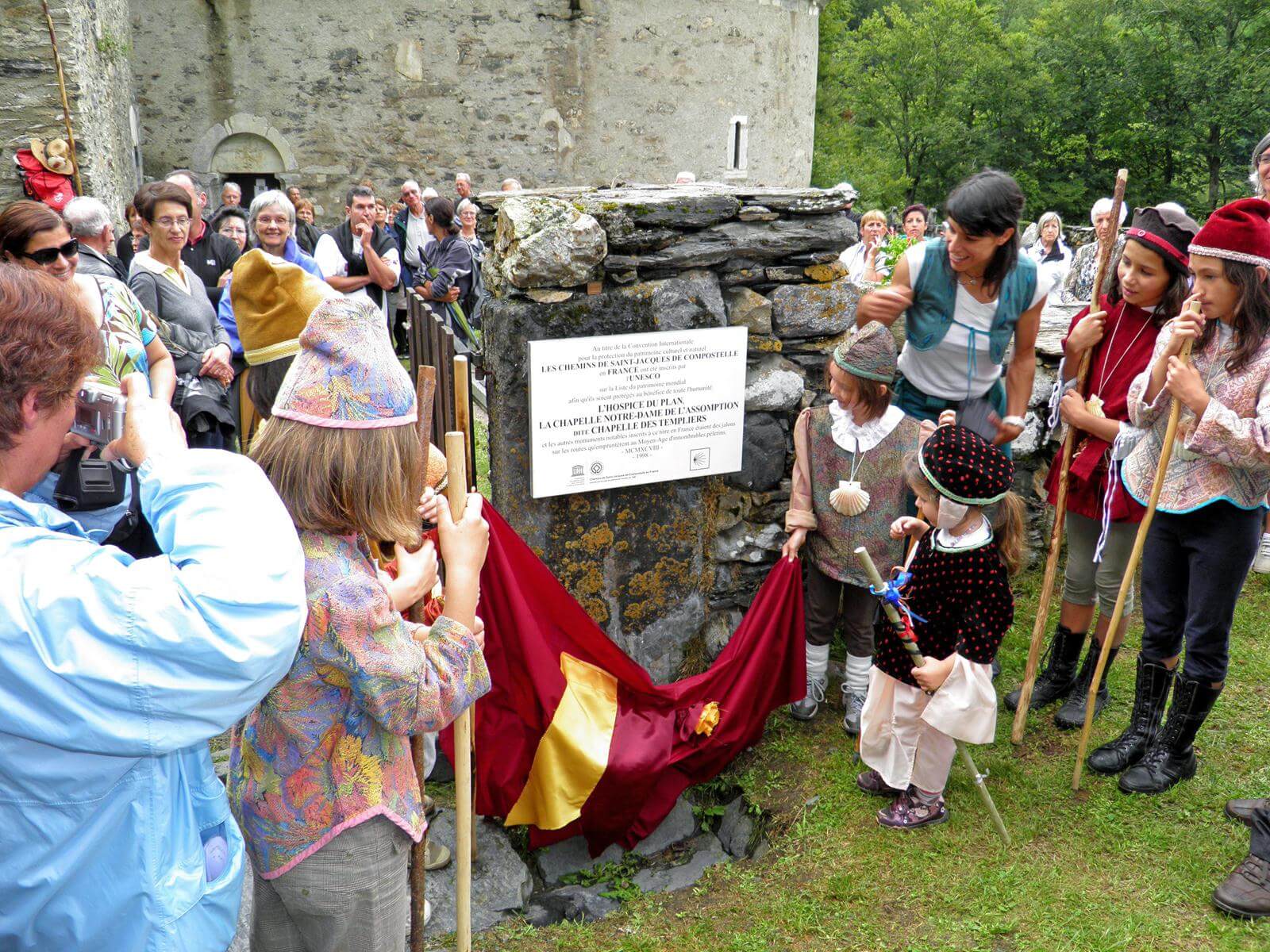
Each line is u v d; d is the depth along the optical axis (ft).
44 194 24.02
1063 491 11.10
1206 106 115.14
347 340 5.65
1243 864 9.21
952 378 11.59
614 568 12.30
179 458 4.80
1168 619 10.60
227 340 13.38
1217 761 11.19
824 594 12.47
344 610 5.56
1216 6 115.14
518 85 48.29
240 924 9.09
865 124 144.66
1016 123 134.00
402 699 5.74
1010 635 14.11
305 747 5.79
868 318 11.39
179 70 45.03
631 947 9.36
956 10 135.13
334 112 46.73
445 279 25.82
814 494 11.99
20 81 23.54
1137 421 10.39
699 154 52.90
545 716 10.37
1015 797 10.78
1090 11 127.13
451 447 6.84
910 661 10.03
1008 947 8.79
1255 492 9.54
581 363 11.21
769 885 9.91
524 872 10.52
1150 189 124.47
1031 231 32.24
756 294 12.34
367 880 6.07
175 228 13.24
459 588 6.48
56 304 4.45
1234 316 9.22
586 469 11.60
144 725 4.11
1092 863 9.74
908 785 10.59
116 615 4.05
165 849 4.58
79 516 8.16
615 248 11.38
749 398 12.49
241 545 4.43
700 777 11.62
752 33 53.06
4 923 4.35
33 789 4.19
